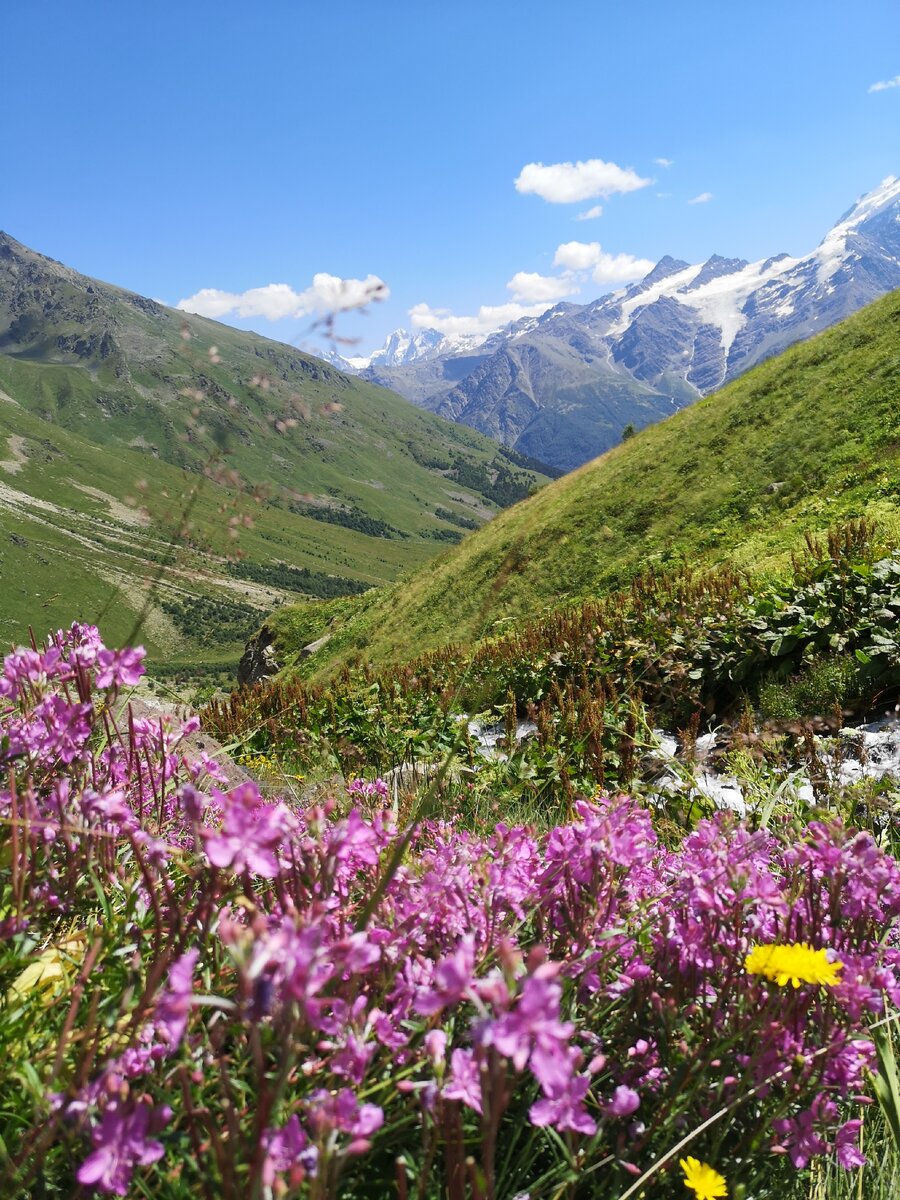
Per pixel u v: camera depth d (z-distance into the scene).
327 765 7.81
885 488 23.20
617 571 30.81
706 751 7.34
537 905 1.75
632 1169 1.49
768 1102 1.78
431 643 34.72
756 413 36.34
